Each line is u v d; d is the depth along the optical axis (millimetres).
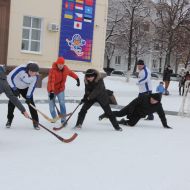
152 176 6188
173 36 41656
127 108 11320
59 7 21609
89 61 22938
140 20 44562
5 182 5438
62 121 10664
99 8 22984
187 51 45438
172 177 6195
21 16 20594
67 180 5699
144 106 11180
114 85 27609
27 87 9664
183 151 8305
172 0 41312
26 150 7480
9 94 7777
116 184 5648
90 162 6832
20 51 20703
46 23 21344
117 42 48312
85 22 22547
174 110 17000
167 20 42250
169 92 28812
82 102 10273
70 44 22141
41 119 11570
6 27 20094
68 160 6879
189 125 12609
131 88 27328
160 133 10484
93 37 22953
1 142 8102
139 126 11508
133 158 7332
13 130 9516
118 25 43688
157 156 7641
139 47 49344
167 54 40938
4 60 20141
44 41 21344
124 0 40844
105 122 11727
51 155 7180
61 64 10234
